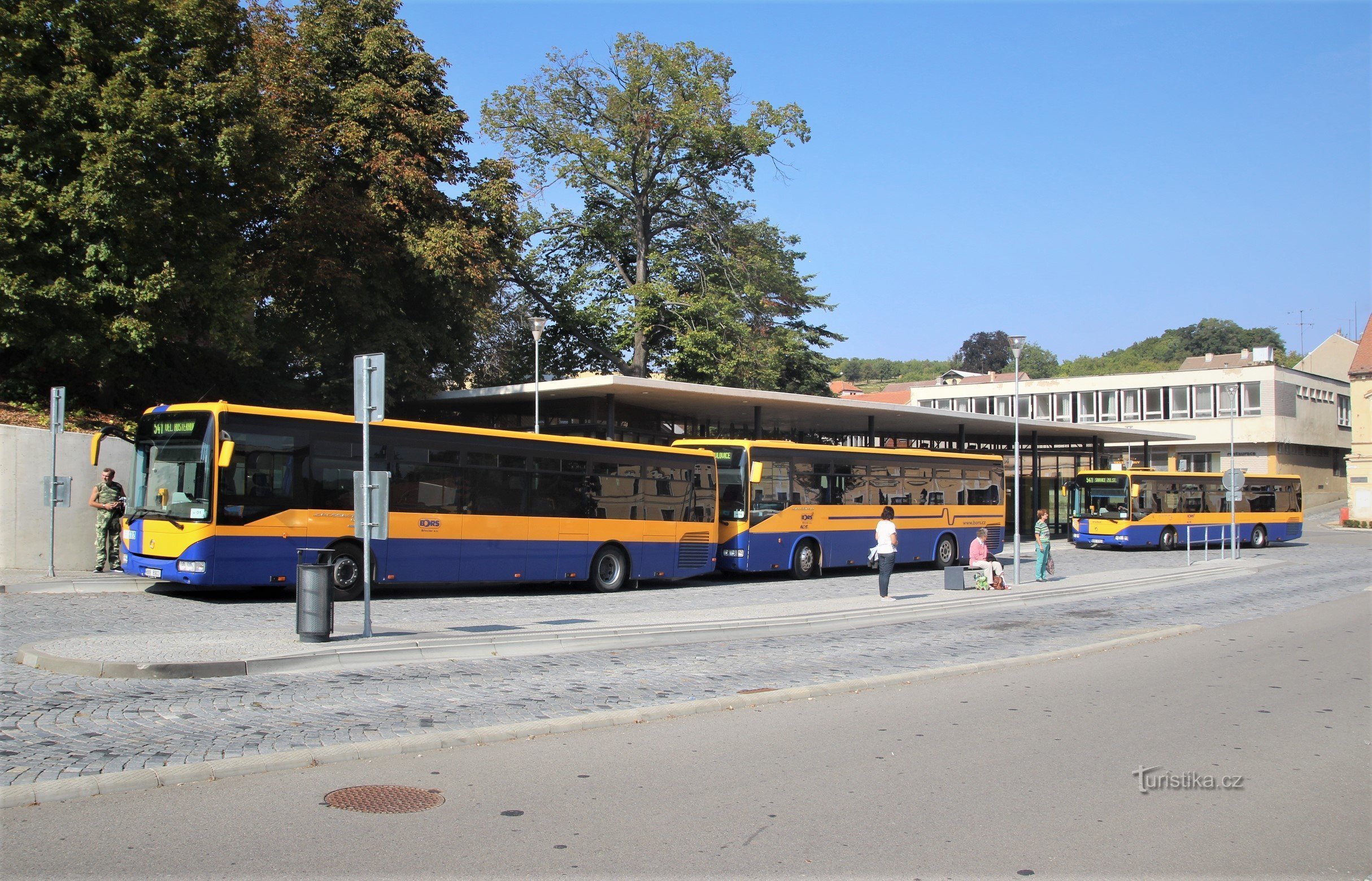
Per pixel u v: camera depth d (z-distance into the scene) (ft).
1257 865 18.88
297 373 102.99
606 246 149.89
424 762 24.80
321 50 98.17
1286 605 70.54
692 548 75.61
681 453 75.87
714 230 144.77
